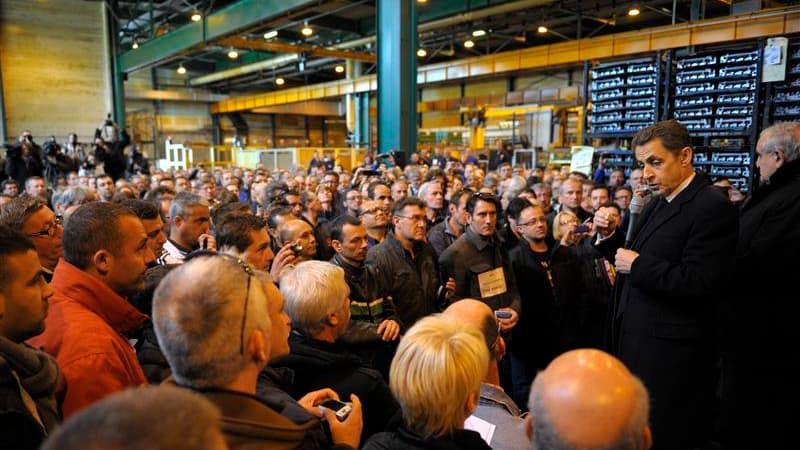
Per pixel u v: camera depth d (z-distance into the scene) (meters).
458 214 3.39
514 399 2.79
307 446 1.04
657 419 1.75
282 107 25.97
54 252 2.05
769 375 1.97
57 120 15.55
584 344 2.80
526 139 13.95
